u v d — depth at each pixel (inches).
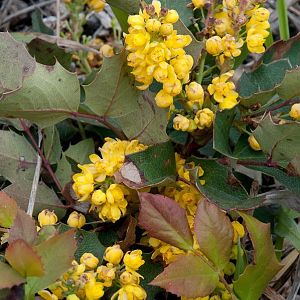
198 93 7.6
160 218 6.8
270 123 7.2
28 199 8.6
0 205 7.1
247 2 7.7
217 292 7.4
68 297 6.6
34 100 7.5
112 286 7.4
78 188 7.4
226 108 7.7
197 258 6.7
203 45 8.0
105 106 7.9
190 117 8.0
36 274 6.1
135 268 6.9
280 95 7.9
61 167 8.8
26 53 7.9
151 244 7.5
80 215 7.9
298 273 8.6
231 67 8.2
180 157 8.6
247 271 6.9
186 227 6.8
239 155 8.4
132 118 7.9
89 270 7.1
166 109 7.5
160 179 7.7
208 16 8.1
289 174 7.8
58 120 8.1
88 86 7.7
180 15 8.9
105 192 7.6
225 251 6.8
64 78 7.6
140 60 7.2
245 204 7.5
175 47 7.2
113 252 6.9
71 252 6.2
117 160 7.7
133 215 8.2
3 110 7.5
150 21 7.0
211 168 8.1
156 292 7.8
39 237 6.7
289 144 7.4
